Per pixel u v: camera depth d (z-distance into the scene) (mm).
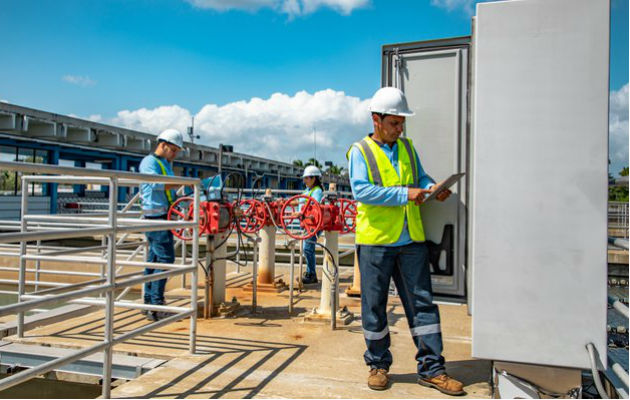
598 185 2293
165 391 2938
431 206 3502
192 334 3682
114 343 2846
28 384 3689
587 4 2295
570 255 2328
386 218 2973
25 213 4293
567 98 2322
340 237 11805
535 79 2357
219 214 4793
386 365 3074
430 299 3037
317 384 3072
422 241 3033
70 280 8664
